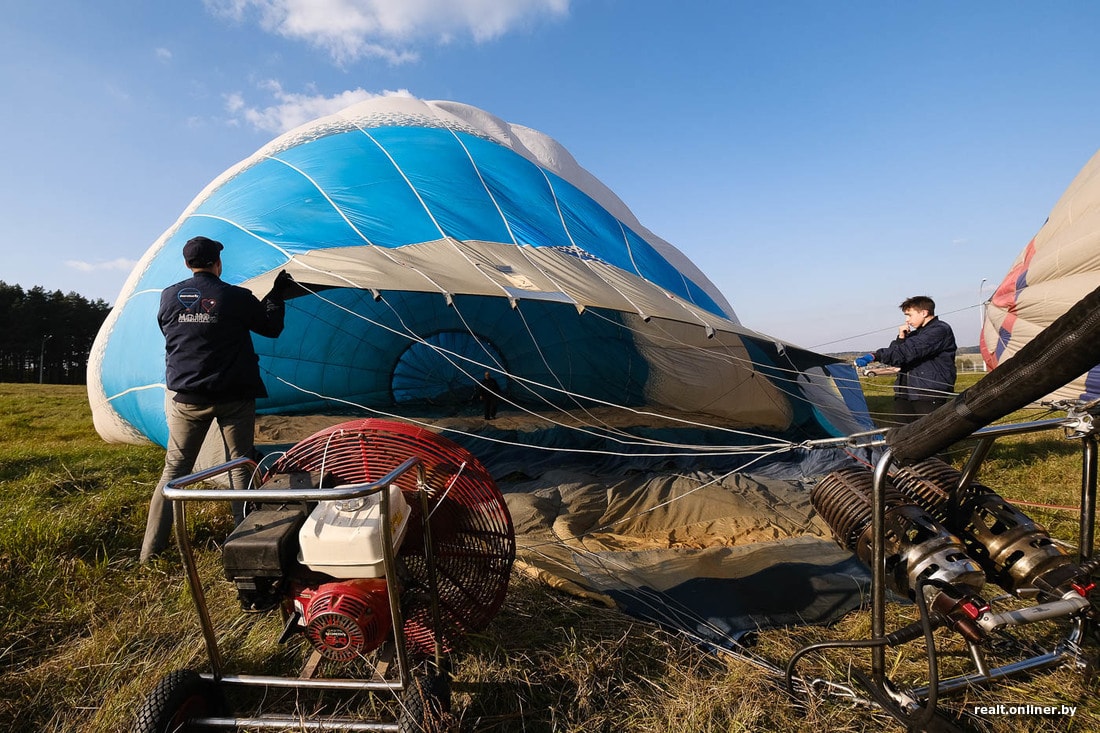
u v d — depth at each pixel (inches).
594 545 162.4
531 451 272.1
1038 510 182.9
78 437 371.2
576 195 369.7
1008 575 87.2
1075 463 237.0
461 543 97.2
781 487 219.8
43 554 136.6
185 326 141.9
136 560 143.1
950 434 72.8
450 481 93.3
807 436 316.5
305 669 91.3
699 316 242.5
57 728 89.9
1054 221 382.0
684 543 166.2
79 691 97.0
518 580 132.6
